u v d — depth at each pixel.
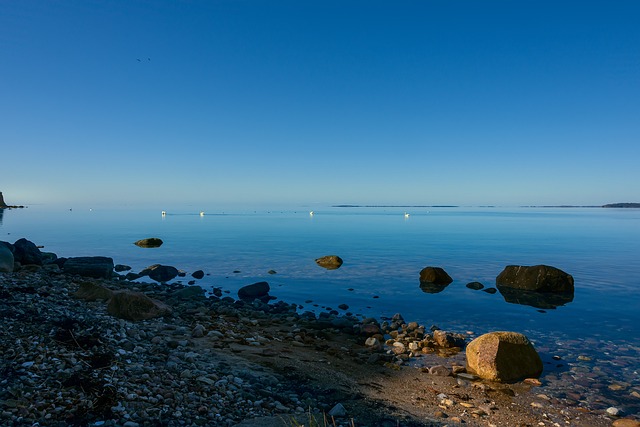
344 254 48.22
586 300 25.69
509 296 26.77
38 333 10.30
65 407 7.14
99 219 148.38
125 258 43.94
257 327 17.73
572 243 63.44
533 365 13.25
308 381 11.11
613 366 14.21
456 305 24.20
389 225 121.19
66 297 15.98
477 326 19.83
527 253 50.00
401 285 30.19
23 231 81.94
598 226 116.56
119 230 89.00
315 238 71.44
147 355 10.71
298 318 20.33
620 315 21.95
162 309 16.09
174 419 7.48
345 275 34.19
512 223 136.75
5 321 10.67
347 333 18.02
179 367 10.26
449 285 30.34
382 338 17.14
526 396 11.50
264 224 123.94
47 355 9.09
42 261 27.97
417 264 40.47
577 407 10.86
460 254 48.72
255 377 10.70
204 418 7.75
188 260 42.62
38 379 7.95
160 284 28.59
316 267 38.28
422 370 13.34
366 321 19.73
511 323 20.34
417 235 79.75
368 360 13.97
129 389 8.26
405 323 20.17
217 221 143.62
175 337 13.29
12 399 7.04
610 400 11.38
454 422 9.45
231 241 64.88
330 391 10.58
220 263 40.62
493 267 39.06
